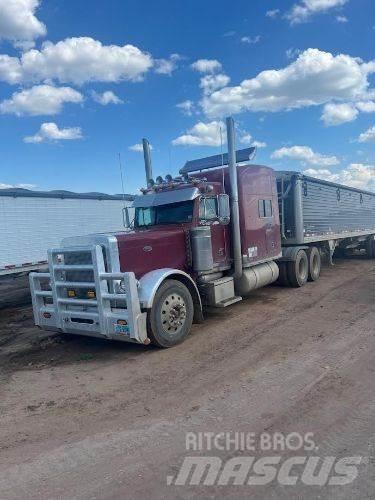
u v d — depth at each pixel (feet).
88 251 21.07
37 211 42.70
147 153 33.76
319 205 42.50
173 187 27.35
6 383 18.53
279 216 37.50
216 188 27.86
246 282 29.17
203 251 25.45
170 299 22.11
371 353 18.81
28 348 23.91
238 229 28.37
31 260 41.78
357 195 55.26
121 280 20.67
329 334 22.15
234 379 16.98
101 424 13.97
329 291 34.50
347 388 15.37
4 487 10.77
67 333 24.44
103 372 19.08
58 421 14.44
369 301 29.60
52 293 22.91
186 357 20.29
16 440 13.28
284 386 15.90
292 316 26.63
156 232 24.91
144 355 21.07
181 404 15.03
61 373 19.38
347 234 51.55
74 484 10.70
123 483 10.58
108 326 20.85
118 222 53.72
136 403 15.47
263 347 20.79
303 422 13.10
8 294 47.44
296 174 36.99
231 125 27.55
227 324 25.76
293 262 36.29
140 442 12.55
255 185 30.78
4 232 39.29
